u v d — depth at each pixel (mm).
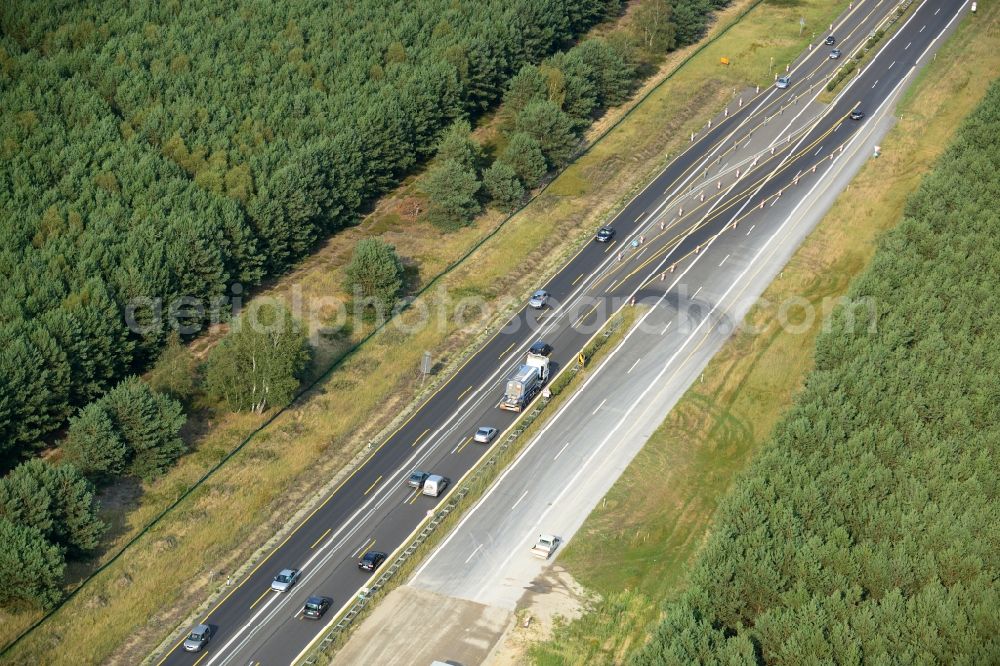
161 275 148750
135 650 109000
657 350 152250
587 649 107312
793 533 110625
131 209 161250
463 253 174375
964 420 125000
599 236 177875
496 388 145750
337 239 176500
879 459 121250
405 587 114750
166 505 125688
